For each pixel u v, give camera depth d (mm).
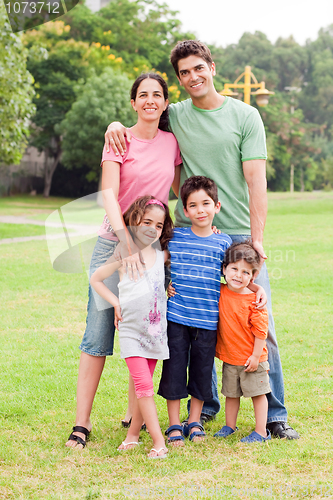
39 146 30047
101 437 2887
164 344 2746
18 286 6898
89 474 2434
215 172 3039
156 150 2963
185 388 2828
